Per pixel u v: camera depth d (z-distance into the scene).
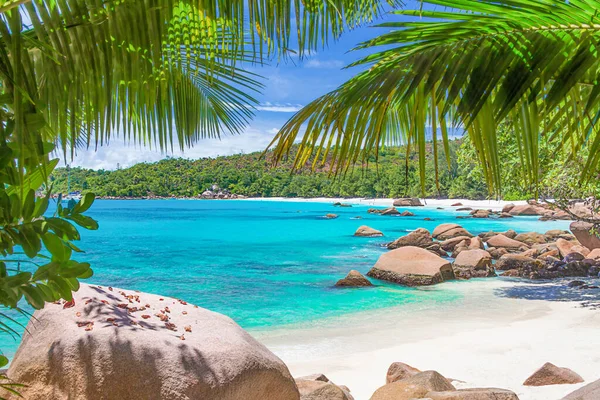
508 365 7.02
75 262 1.66
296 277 16.81
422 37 1.80
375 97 1.76
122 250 25.16
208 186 99.25
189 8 2.22
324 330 9.97
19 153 1.64
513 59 1.70
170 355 3.18
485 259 16.70
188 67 2.99
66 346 3.26
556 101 1.66
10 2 1.70
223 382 3.15
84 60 2.00
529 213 50.66
